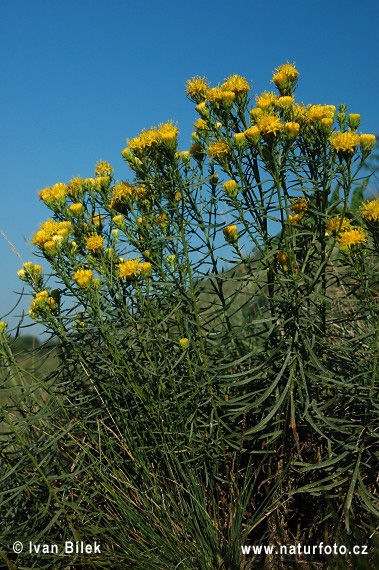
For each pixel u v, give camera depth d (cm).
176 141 32
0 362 32
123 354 33
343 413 32
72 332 33
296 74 33
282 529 30
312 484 29
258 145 30
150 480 31
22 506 33
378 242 30
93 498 33
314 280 30
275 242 34
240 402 32
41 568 29
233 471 32
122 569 29
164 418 33
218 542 29
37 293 33
